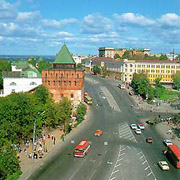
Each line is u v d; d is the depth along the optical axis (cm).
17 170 5803
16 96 7569
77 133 9006
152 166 6397
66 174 5878
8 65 16800
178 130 9619
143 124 10425
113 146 7781
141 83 16125
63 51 11988
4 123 6750
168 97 16562
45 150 7256
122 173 5978
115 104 14112
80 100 11650
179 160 6256
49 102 9525
